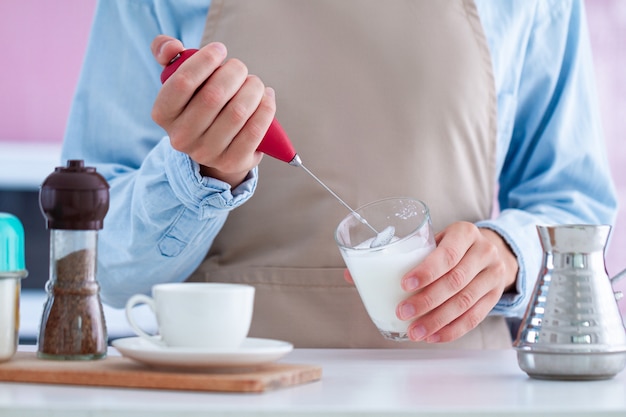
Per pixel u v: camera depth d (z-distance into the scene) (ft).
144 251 5.45
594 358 3.65
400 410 2.87
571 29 6.36
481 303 4.67
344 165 5.73
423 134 5.80
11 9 12.34
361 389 3.37
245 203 5.82
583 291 3.73
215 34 5.91
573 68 6.35
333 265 5.71
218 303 3.55
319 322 5.70
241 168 4.45
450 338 4.58
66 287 3.86
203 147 4.31
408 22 5.86
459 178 5.90
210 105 4.16
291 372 3.43
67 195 3.84
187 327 3.56
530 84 6.34
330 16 5.83
